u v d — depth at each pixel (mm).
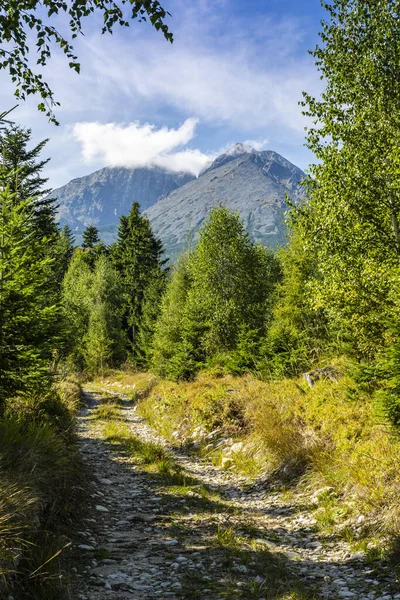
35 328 8023
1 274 7844
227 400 13703
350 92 13320
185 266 40062
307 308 22703
